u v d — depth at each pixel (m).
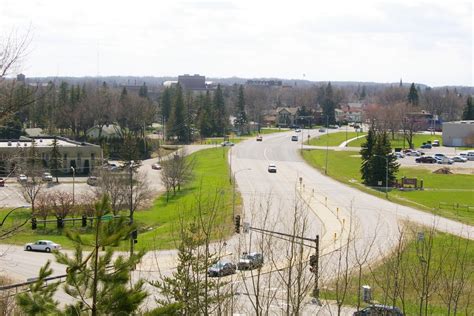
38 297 12.26
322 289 32.66
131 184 66.62
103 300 11.73
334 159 122.56
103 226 11.88
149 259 42.66
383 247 48.84
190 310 18.17
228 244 40.31
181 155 100.00
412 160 122.00
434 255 40.56
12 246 55.31
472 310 28.72
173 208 74.19
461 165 115.25
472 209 73.50
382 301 31.25
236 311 25.75
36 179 76.00
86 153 107.31
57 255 11.91
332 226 59.44
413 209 71.81
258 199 73.94
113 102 151.12
